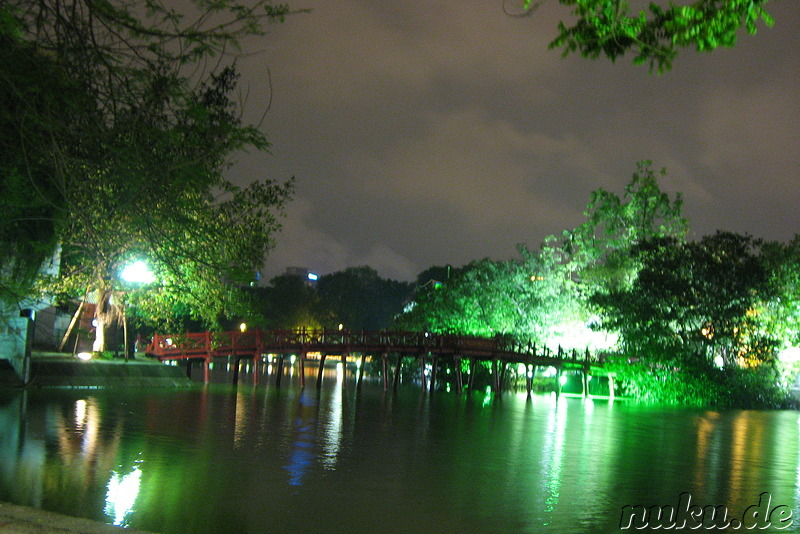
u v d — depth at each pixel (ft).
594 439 79.82
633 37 27.61
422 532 39.37
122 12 27.73
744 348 151.43
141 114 29.91
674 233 185.88
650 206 186.09
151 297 106.11
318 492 47.19
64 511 40.22
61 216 33.14
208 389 131.03
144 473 50.21
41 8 27.48
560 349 151.02
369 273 390.21
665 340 148.56
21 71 28.19
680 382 144.77
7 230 34.76
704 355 151.23
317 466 55.83
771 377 152.46
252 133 31.27
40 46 28.19
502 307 173.78
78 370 107.04
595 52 28.66
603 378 167.02
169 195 32.27
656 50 27.71
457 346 143.84
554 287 179.22
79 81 28.68
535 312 172.86
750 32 26.25
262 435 70.74
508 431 84.12
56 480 47.03
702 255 150.00
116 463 52.90
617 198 187.01
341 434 74.69
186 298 78.84
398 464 58.23
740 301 149.69
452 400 131.34
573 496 49.03
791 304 153.28
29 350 95.45
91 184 31.48
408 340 148.66
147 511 41.09
